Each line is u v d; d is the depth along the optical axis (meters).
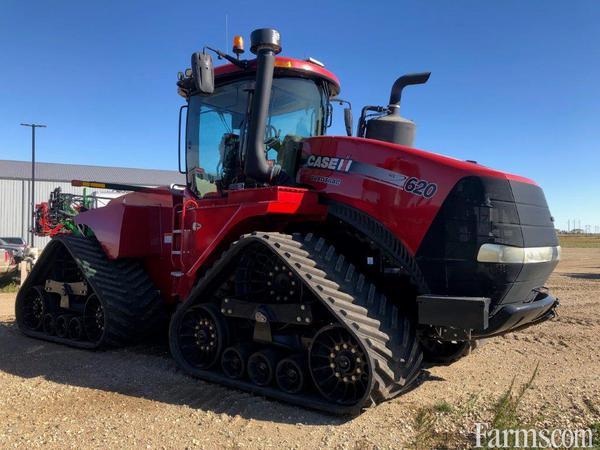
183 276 5.23
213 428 3.74
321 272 4.14
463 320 3.77
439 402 4.25
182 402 4.28
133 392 4.54
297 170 4.96
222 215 4.79
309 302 4.15
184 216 5.30
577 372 5.24
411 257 4.17
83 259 6.12
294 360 4.21
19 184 41.06
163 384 4.75
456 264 4.00
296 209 4.41
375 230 4.34
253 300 4.55
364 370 3.86
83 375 5.07
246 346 4.63
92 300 6.23
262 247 4.46
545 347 6.32
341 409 3.88
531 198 4.26
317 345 4.12
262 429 3.72
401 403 4.24
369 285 4.31
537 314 4.40
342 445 3.45
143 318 6.10
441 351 5.54
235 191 4.74
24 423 3.86
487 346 6.36
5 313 8.85
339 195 4.55
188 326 5.12
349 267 4.37
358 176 4.48
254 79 5.21
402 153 4.32
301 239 4.43
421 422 3.70
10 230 40.56
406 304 4.38
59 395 4.49
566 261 23.61
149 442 3.51
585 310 9.12
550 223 4.48
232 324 4.82
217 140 5.52
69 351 6.07
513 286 4.00
